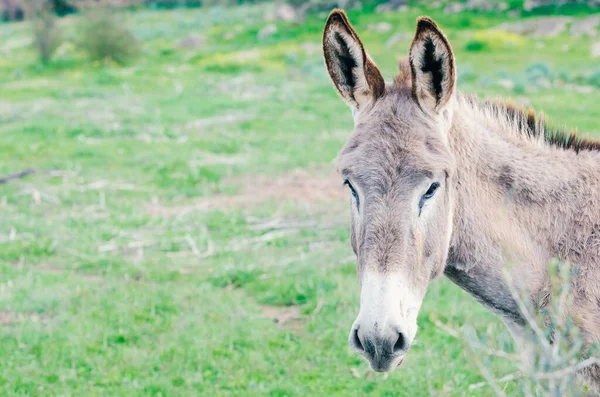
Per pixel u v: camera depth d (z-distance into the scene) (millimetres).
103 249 11633
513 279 4590
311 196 14227
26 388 7352
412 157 4012
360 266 4070
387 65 31250
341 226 12250
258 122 21266
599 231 4594
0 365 7812
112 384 7484
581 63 29812
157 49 41406
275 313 9281
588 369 4441
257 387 7352
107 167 16641
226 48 39438
